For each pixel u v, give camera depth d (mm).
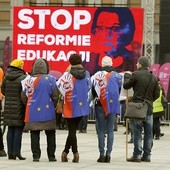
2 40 52625
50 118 16906
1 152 18359
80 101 16891
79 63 17109
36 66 17000
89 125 38562
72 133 17062
